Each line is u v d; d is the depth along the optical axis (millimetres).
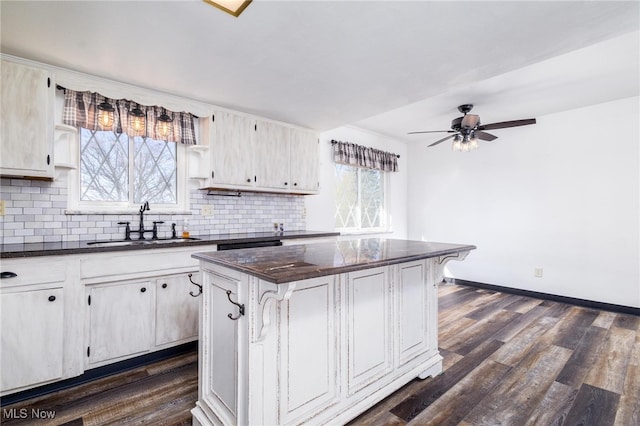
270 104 3023
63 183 2443
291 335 1466
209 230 3248
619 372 2262
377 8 1629
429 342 2227
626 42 2371
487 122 4430
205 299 1646
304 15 1687
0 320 1779
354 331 1736
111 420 1724
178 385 2076
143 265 2287
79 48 2020
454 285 4961
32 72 2105
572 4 1598
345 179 4781
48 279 1922
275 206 3830
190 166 3105
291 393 1469
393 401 1913
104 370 2170
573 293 3957
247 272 1265
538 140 4234
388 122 4434
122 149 2795
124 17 1700
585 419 1750
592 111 3822
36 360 1882
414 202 5613
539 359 2469
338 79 2486
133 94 2598
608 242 3732
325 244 2223
